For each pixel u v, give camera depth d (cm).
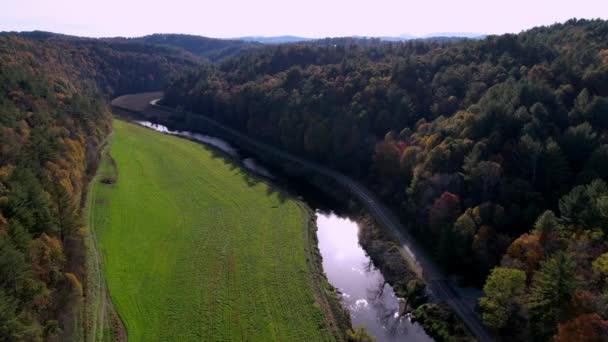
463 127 7188
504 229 5494
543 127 6462
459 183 6431
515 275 4341
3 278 3791
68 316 4525
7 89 7975
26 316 3847
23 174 5291
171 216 7331
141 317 4853
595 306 3712
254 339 4559
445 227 5816
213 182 8975
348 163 9488
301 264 5950
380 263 6294
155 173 9375
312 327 4750
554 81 7950
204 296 5219
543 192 5841
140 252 6169
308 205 8294
